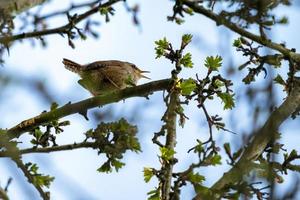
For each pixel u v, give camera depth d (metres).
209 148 8.84
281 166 8.94
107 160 10.00
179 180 8.85
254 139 8.48
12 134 10.71
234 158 8.43
